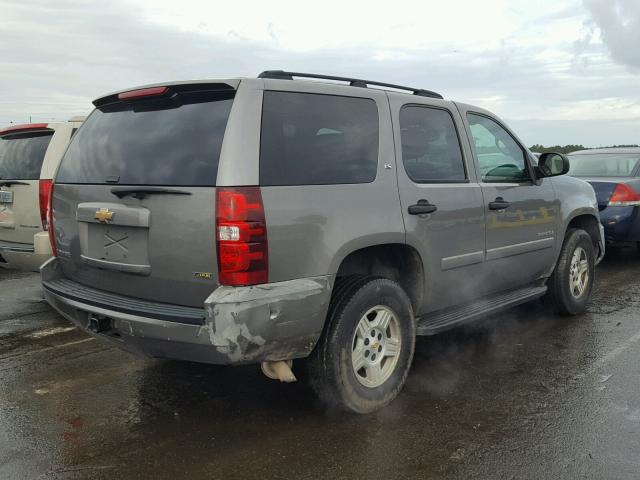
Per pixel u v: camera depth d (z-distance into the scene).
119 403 4.07
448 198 4.32
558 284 5.86
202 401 4.09
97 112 4.07
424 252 4.12
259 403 4.04
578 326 5.75
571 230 6.04
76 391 4.29
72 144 4.14
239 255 3.07
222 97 3.37
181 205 3.21
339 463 3.24
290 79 3.62
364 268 4.09
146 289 3.47
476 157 4.77
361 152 3.82
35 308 6.68
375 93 4.04
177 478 3.11
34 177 6.20
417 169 4.20
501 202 4.83
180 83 3.43
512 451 3.34
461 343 5.28
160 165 3.40
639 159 9.17
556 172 5.32
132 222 3.41
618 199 8.50
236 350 3.08
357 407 3.71
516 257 5.11
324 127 3.64
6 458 3.32
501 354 4.98
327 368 3.56
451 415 3.81
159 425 3.73
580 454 3.30
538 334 5.51
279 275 3.23
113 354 5.09
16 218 6.33
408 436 3.54
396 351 3.96
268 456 3.32
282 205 3.25
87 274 3.90
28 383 4.45
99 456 3.34
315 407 3.96
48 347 5.29
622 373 4.50
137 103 3.74
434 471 3.15
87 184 3.79
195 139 3.33
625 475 3.08
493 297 5.11
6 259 6.32
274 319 3.17
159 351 3.34
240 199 3.09
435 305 4.36
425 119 4.40
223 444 3.47
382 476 3.11
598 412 3.83
